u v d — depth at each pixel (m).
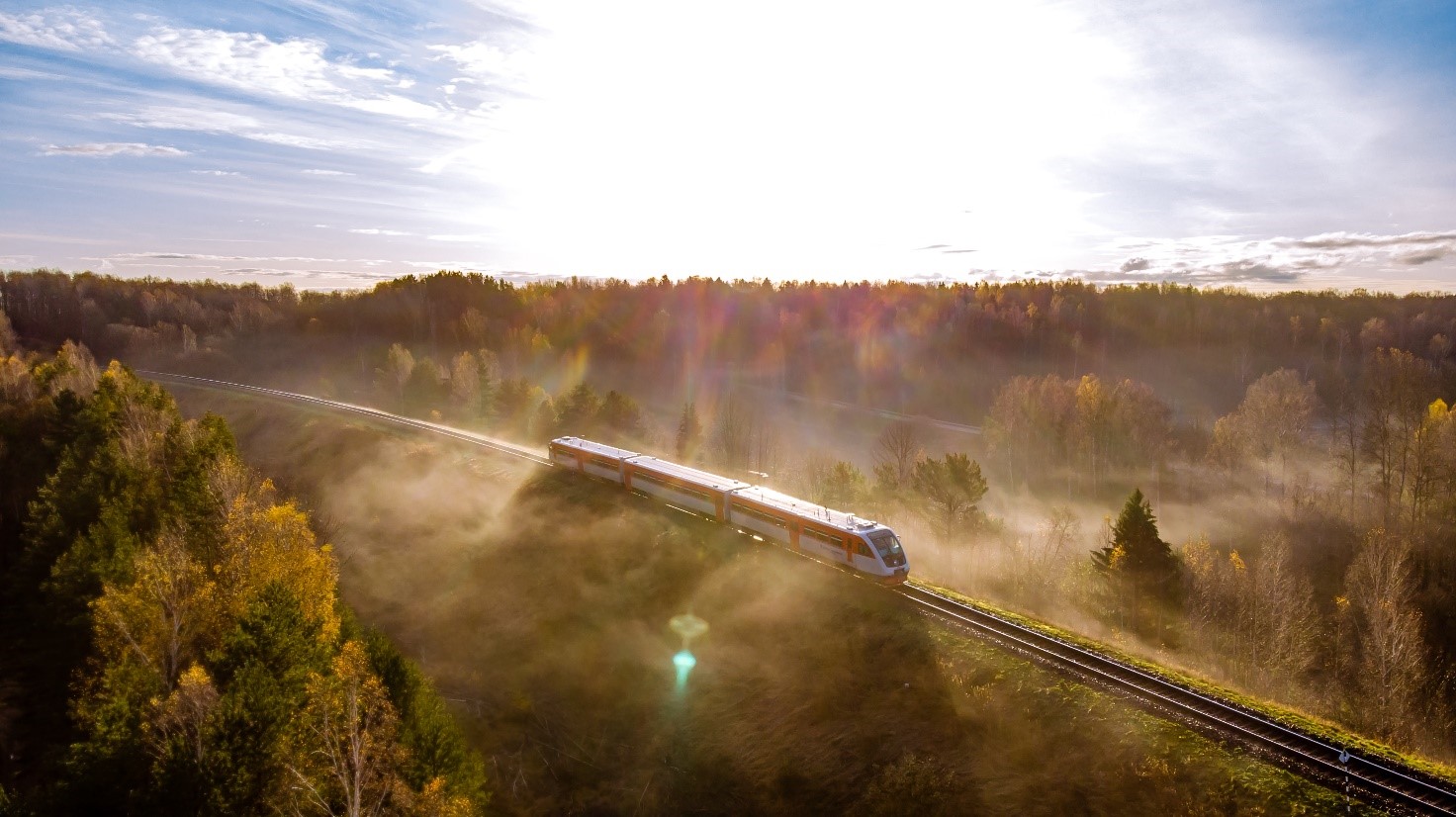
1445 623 50.66
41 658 37.00
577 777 33.97
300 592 32.00
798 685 34.62
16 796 24.19
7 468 55.56
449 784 24.36
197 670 24.75
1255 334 145.88
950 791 26.31
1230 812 22.80
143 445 49.81
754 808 30.14
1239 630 46.75
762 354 156.12
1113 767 25.31
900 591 37.69
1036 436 92.75
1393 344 136.00
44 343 149.00
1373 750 24.58
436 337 160.25
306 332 163.50
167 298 174.00
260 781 22.25
